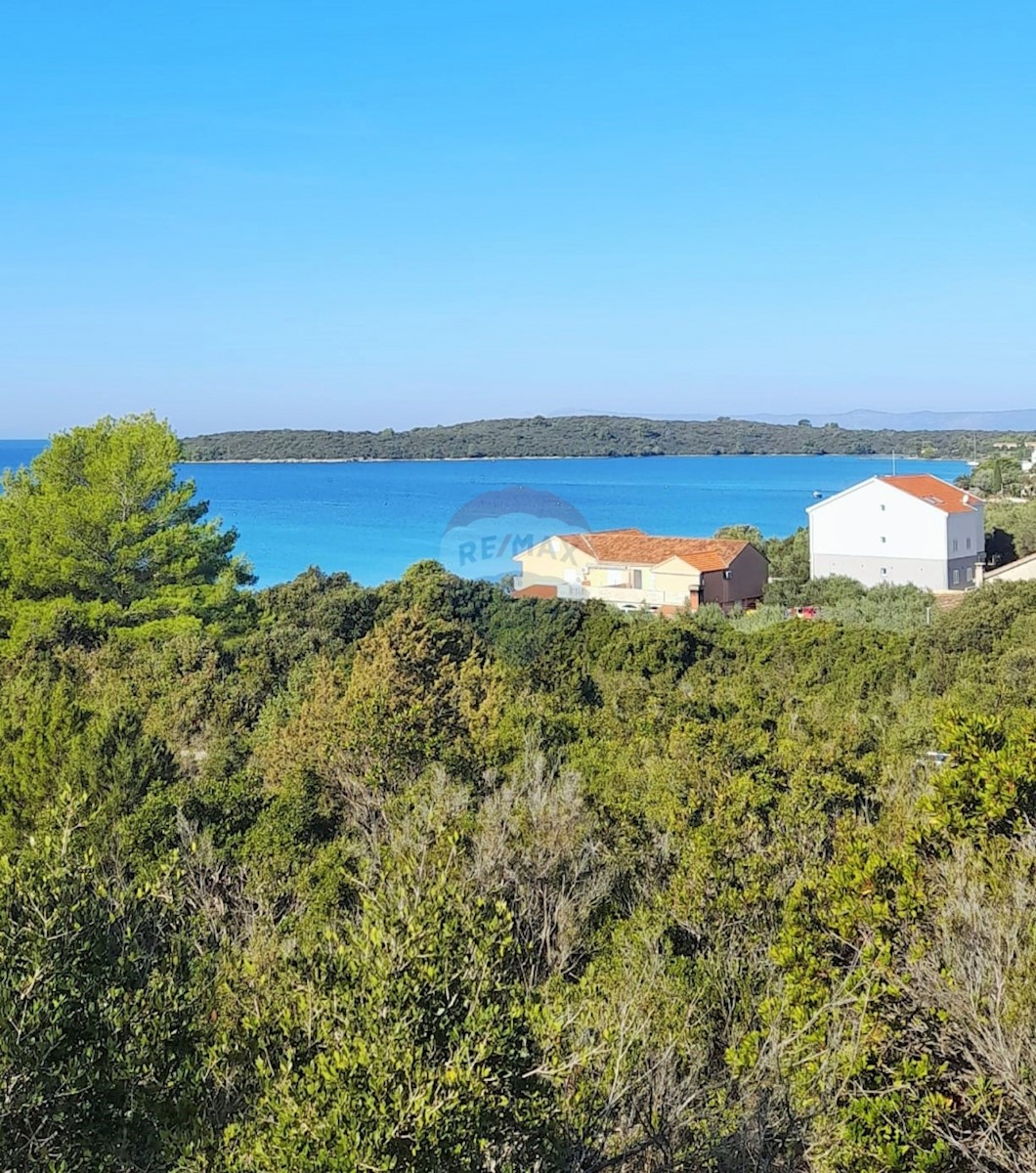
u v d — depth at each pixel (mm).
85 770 12055
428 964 4117
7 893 4691
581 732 15672
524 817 8461
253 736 18203
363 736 12164
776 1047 4914
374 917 4449
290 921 7805
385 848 8062
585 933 7457
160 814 10609
